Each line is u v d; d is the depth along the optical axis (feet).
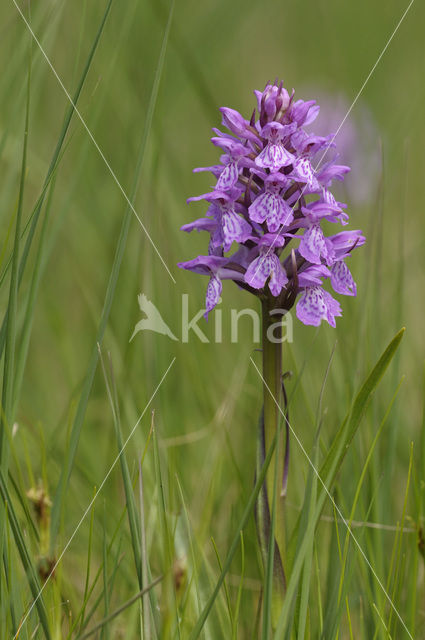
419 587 2.25
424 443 2.25
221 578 2.00
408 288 3.01
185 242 2.77
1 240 2.40
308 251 2.07
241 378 2.41
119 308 2.64
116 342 2.60
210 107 2.51
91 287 2.81
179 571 2.15
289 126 2.05
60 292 3.03
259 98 2.09
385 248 3.03
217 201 2.08
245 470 2.39
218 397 2.52
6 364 2.05
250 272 2.05
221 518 2.35
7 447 2.05
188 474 2.41
